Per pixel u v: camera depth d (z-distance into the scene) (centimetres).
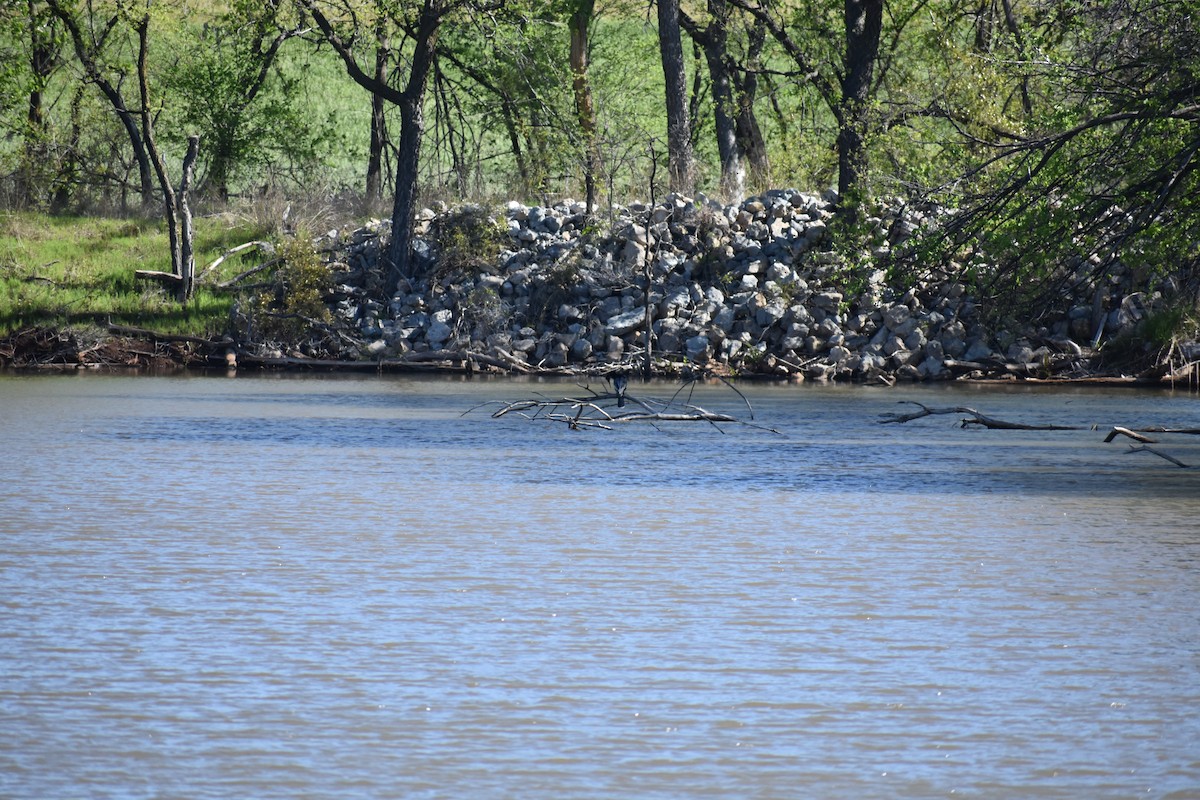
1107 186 5466
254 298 10838
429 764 1966
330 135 13512
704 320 10144
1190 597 2964
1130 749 2041
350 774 1928
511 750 2022
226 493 4381
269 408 7312
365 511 4053
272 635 2628
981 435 6322
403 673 2386
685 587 3056
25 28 11450
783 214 10800
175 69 12962
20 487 4466
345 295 10962
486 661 2461
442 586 3053
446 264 10956
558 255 10894
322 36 11538
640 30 14288
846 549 3503
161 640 2584
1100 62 5766
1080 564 3312
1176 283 9469
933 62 10962
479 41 13175
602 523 3875
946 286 10100
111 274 11212
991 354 9806
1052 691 2303
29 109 12938
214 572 3177
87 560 3300
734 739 2075
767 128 14838
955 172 6794
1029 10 8594
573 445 5828
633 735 2089
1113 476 4909
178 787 1877
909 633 2661
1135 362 9581
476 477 4812
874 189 9700
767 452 5619
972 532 3750
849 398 8288
